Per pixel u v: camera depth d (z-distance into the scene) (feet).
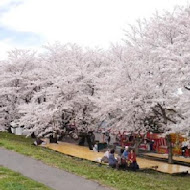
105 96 63.52
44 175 35.58
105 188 31.42
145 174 48.06
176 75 48.49
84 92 81.00
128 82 59.57
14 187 28.30
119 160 50.06
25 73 100.42
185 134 53.16
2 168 36.81
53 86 80.59
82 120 79.56
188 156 71.97
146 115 60.49
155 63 57.47
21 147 55.57
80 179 34.42
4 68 104.53
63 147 72.84
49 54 93.25
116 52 68.08
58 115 78.95
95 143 75.46
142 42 61.93
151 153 75.66
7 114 101.09
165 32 57.36
